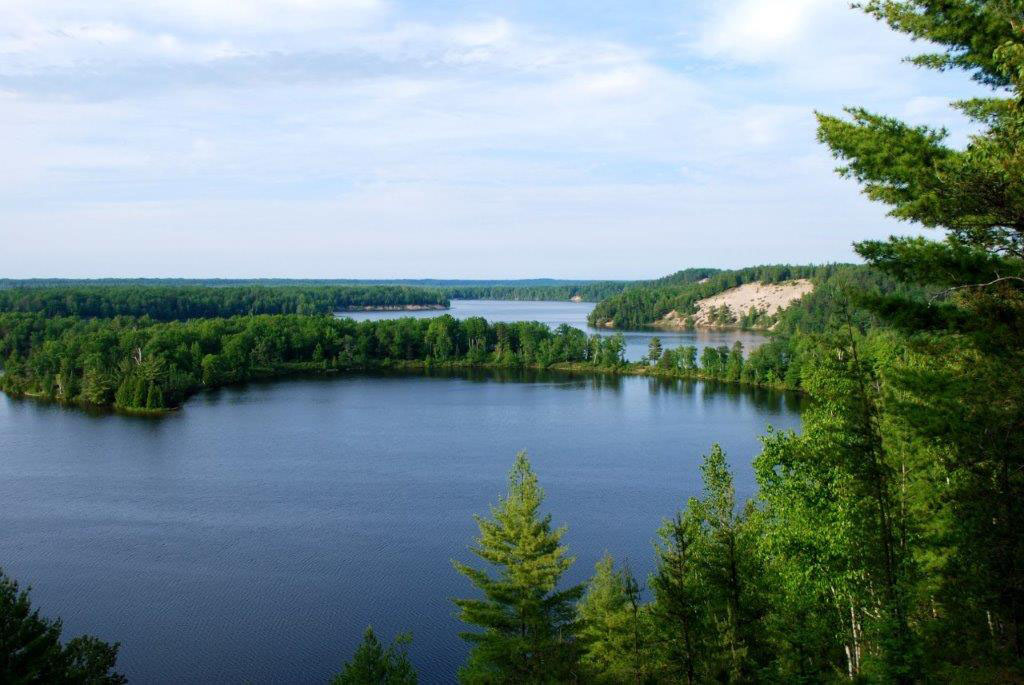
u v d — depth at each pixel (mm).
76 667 28281
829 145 20641
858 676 21734
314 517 72812
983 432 19625
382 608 53750
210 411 132625
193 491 81750
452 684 43750
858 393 23703
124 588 57156
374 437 108938
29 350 182500
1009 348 18562
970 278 18859
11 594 27109
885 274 20875
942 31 18594
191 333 185000
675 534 30438
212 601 54969
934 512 25094
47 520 72500
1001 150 16953
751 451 97188
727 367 169125
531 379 176875
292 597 55469
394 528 69750
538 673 29969
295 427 117125
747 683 27812
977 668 20719
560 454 97188
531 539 31953
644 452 97812
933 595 22859
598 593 42812
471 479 85938
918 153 19000
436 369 197875
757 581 30625
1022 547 19859
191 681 44562
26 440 108000
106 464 93500
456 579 58375
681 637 28609
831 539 27406
